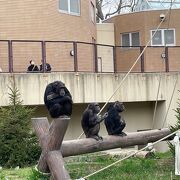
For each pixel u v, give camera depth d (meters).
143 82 20.67
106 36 31.42
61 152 11.31
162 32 30.52
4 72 17.75
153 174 12.37
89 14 25.67
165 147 21.06
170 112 21.28
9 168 13.77
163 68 22.62
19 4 21.64
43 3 22.09
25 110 14.79
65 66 20.78
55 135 10.39
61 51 20.97
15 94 15.08
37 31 21.89
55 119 10.34
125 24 31.41
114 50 20.56
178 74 21.50
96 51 19.92
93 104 12.65
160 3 33.38
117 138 13.59
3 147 14.22
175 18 30.44
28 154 14.27
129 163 14.24
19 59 20.41
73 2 23.84
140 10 32.66
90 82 19.05
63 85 10.59
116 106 13.68
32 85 17.67
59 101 10.46
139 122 21.55
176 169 11.28
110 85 19.66
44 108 18.48
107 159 15.80
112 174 12.47
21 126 14.46
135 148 19.73
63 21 23.08
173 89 20.94
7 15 21.42
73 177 11.76
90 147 12.47
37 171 10.84
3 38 21.30
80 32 24.20
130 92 20.33
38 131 10.79
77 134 19.70
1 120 14.47
